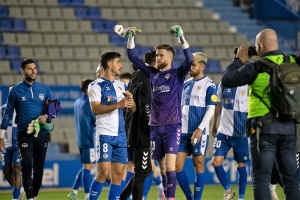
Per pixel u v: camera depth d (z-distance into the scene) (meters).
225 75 14.15
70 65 38.31
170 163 16.62
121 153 16.91
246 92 20.53
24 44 38.81
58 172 28.36
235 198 24.08
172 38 42.03
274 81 13.69
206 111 19.08
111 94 16.80
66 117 34.59
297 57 14.19
